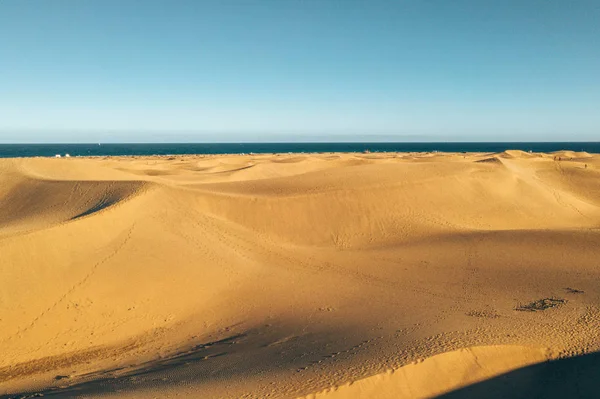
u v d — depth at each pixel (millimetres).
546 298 16688
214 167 60125
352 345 12000
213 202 26266
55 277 15477
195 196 26062
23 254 15422
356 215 28891
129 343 13938
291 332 13984
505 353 11758
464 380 10664
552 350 12273
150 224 20953
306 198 29062
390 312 15406
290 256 22406
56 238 16750
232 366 11195
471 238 25766
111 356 13031
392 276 19953
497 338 12484
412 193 32156
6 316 13617
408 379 10016
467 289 18047
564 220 33219
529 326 13688
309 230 27047
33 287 14781
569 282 18562
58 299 14828
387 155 93812
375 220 28734
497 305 15984
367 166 40438
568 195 40125
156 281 17078
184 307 16281
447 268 20922
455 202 32531
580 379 11227
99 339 13930
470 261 21859
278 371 10305
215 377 10289
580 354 12219
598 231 26438
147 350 13453
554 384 11039
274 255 22234
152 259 18234
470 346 11562
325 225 27641
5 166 32469
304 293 17922
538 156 69500
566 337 13016
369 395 9320
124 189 24859
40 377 11570
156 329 14875
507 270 20391
